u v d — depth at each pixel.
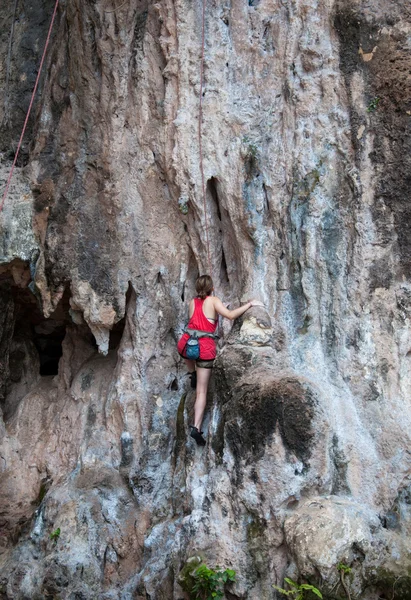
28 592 6.26
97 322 7.04
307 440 5.48
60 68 7.36
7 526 7.00
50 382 8.13
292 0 6.62
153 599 5.87
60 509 6.61
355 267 6.16
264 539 5.41
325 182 6.34
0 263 7.07
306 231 6.30
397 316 6.04
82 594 6.16
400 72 6.15
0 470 7.43
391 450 5.70
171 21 6.88
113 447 7.02
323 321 6.23
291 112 6.55
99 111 7.11
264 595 5.34
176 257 7.11
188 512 5.98
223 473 5.67
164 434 6.85
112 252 7.05
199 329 6.33
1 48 8.10
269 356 6.09
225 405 5.82
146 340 7.07
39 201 7.17
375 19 6.28
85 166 7.13
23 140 7.72
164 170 7.01
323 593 4.97
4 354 7.95
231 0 6.84
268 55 6.75
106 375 7.54
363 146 6.22
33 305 8.07
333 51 6.42
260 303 6.29
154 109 7.03
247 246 6.66
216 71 6.79
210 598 5.33
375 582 5.10
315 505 5.34
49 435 7.50
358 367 6.04
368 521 5.34
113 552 6.45
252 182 6.60
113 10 7.05
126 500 6.70
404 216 6.11
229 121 6.71
